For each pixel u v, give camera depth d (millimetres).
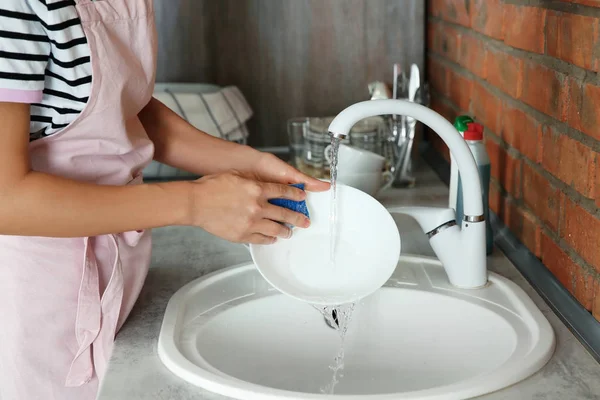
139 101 1095
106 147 1059
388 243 1099
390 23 2135
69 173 1049
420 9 2121
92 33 974
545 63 1167
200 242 1445
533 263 1225
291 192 1046
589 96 993
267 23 2143
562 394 863
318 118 1822
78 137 1030
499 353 1053
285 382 1155
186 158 1272
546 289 1133
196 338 1050
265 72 2178
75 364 1100
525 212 1290
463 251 1151
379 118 1746
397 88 1827
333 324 1155
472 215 1136
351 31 2143
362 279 1083
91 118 1014
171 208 952
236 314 1142
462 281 1164
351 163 1540
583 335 989
